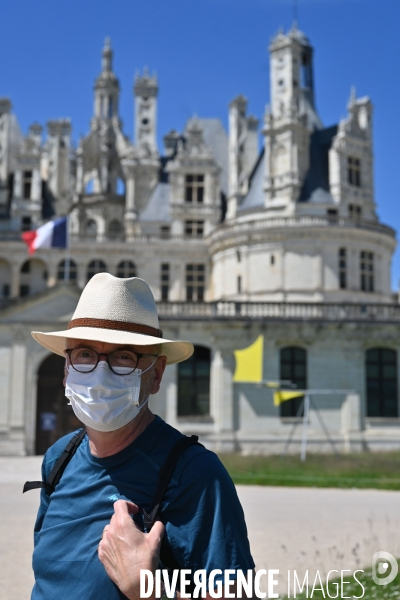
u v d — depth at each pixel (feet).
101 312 13.51
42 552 12.59
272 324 146.00
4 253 208.54
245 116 221.46
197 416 144.15
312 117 219.20
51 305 143.64
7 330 142.51
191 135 219.82
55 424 143.54
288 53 204.74
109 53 273.13
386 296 194.70
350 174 204.95
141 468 12.59
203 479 11.97
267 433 143.43
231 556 11.43
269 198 200.64
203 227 216.54
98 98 267.80
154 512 11.89
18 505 65.46
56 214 231.09
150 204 223.92
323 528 52.49
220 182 237.66
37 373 142.92
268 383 136.87
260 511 61.57
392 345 148.36
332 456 125.18
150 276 210.79
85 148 255.50
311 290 184.65
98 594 11.68
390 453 132.87
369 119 209.67
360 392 146.10
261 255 190.08
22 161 220.02
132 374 13.06
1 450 138.21
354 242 188.75
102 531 12.22
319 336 147.23
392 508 64.69
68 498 12.92
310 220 188.14
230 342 145.69
